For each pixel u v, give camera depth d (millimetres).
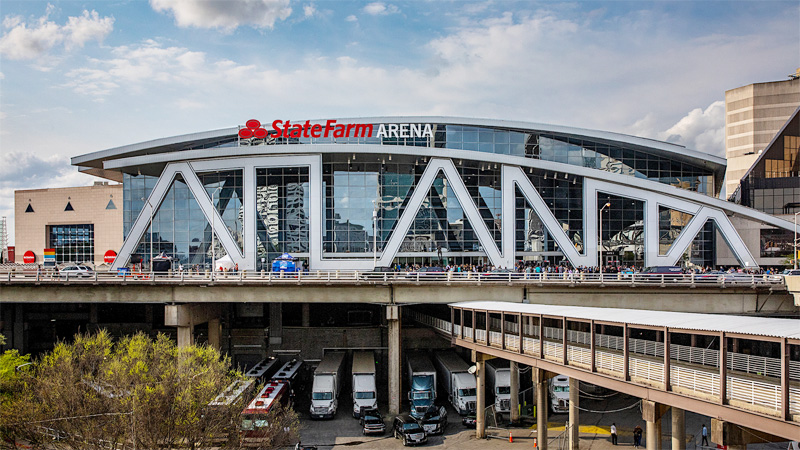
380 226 73438
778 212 91812
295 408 52844
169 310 53156
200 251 71938
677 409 25234
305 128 75000
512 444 41250
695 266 72938
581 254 73188
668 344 24828
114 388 35188
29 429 33281
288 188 71938
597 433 43000
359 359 56750
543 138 79000
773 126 128625
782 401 19891
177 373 37344
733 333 21891
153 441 33094
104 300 53688
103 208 93250
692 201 74000
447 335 49094
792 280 50500
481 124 77375
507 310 37344
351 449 41438
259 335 65562
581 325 40469
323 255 72438
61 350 40750
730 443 22125
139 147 79125
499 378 48938
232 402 36625
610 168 79625
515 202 73250
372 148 71312
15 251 95188
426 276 55062
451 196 73000
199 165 72812
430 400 48219
